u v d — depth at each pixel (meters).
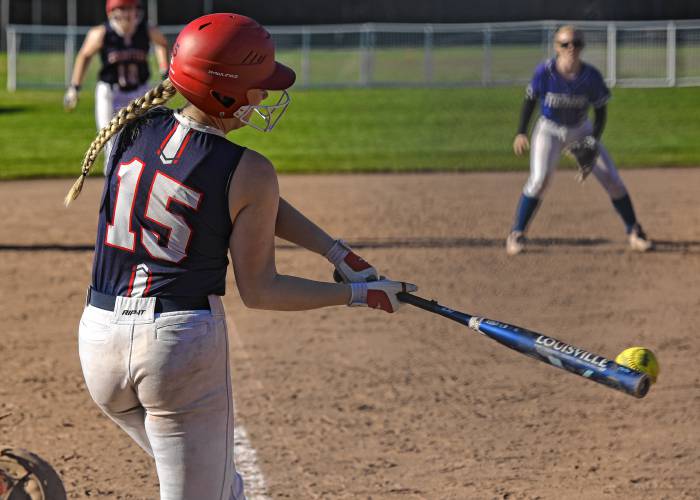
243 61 9.23
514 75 85.12
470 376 19.25
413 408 17.50
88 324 9.54
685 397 17.98
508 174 44.56
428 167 46.25
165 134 9.44
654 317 23.03
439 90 81.75
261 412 17.23
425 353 20.66
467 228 33.28
